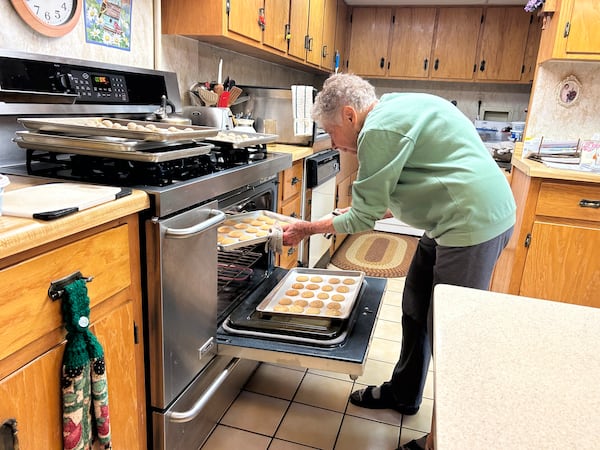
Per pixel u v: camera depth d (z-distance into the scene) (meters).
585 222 2.15
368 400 1.72
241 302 1.66
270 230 1.58
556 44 2.23
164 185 1.11
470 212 1.28
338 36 4.00
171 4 1.98
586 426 0.43
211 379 1.44
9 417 0.78
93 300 0.94
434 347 0.56
